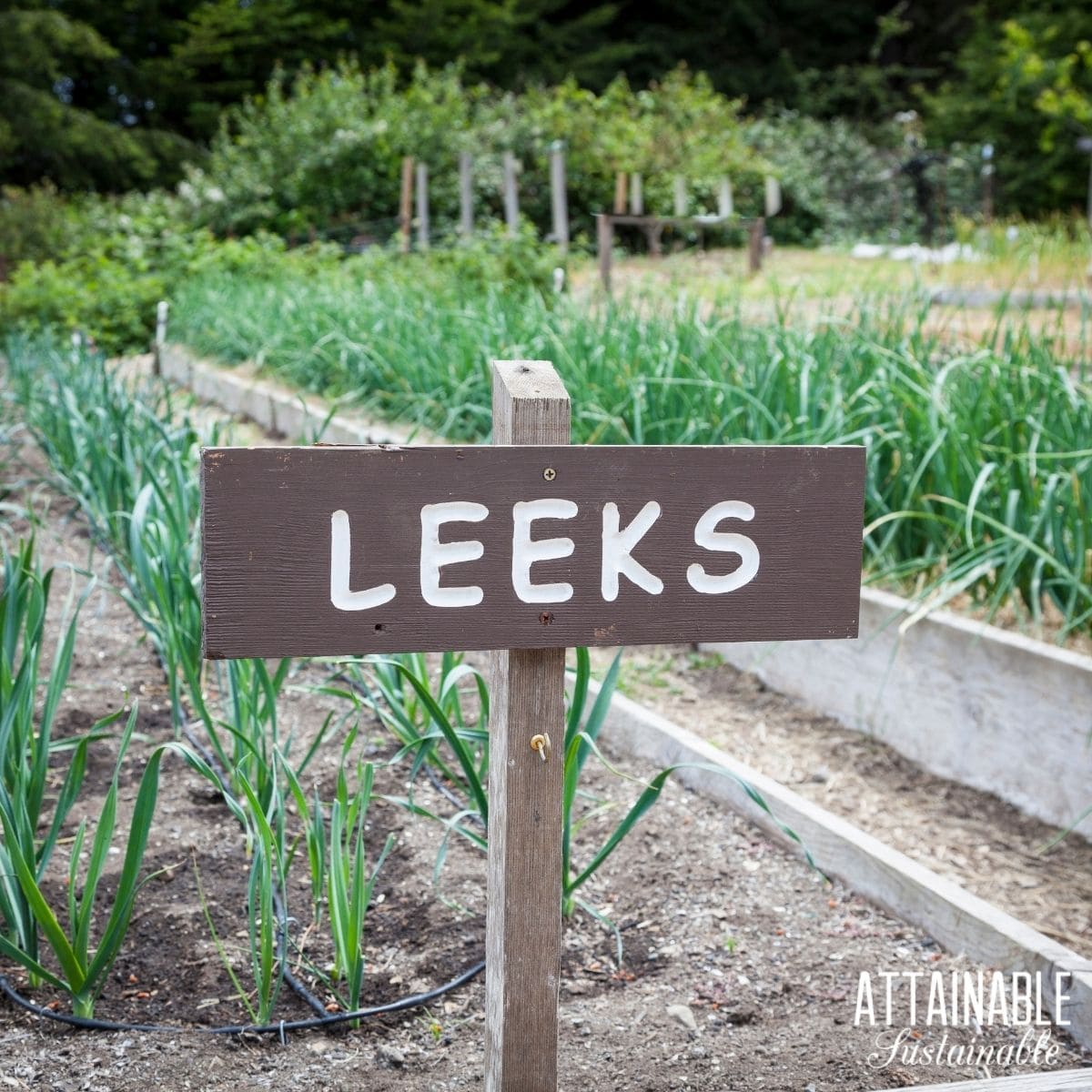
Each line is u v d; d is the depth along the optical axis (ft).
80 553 17.81
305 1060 7.17
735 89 85.76
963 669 11.97
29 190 71.10
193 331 33.12
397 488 5.45
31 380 25.52
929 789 12.01
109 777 10.75
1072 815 11.08
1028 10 69.62
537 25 86.02
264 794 8.65
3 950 7.34
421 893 9.00
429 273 34.58
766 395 15.61
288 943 8.34
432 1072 7.09
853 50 92.17
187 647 10.62
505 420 5.89
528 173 52.19
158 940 8.41
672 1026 7.59
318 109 51.31
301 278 35.73
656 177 53.21
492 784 6.15
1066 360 15.67
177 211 49.03
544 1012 6.15
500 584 5.61
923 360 15.84
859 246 52.65
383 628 5.51
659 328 19.49
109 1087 6.78
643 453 5.68
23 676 7.96
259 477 5.32
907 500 13.14
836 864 9.43
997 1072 7.24
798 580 5.93
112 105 81.82
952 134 68.64
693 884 9.34
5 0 71.97
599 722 8.18
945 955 8.51
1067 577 11.71
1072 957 7.89
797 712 13.62
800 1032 7.57
